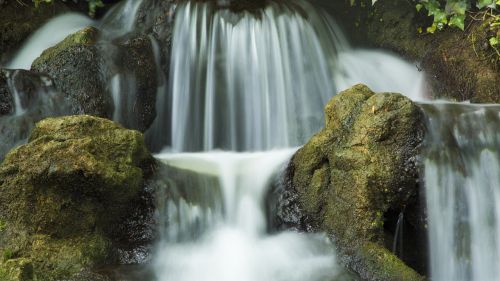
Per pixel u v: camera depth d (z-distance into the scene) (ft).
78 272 12.81
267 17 21.22
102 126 14.23
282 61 21.01
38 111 16.90
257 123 20.29
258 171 16.42
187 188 15.40
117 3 23.59
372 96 14.53
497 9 20.27
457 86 20.57
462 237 14.43
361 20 24.49
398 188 14.11
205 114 20.16
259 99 20.42
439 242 14.44
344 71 22.17
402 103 14.20
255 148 20.11
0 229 13.15
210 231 15.17
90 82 17.61
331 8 23.98
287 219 15.52
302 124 20.75
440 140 14.58
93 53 17.89
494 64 19.65
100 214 14.05
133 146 14.23
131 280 13.00
